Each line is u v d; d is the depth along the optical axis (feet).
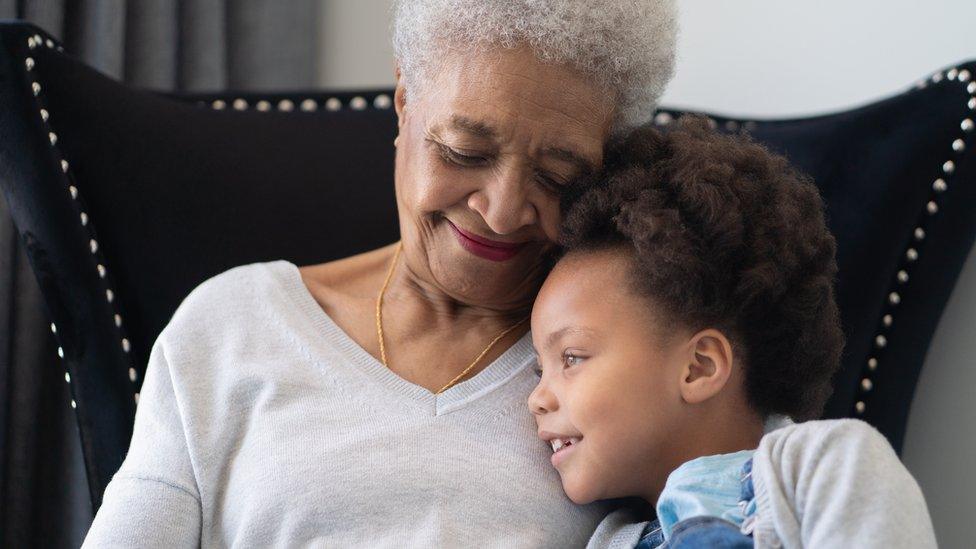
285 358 3.98
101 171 4.72
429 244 3.91
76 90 4.68
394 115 5.34
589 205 3.63
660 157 3.74
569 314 3.59
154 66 6.66
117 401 4.70
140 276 4.76
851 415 4.99
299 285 4.20
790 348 3.64
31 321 6.09
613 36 3.56
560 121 3.55
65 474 6.29
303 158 5.12
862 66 5.65
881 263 4.91
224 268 4.87
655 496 3.69
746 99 6.06
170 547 3.70
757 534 3.12
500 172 3.60
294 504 3.66
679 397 3.55
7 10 6.07
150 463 3.83
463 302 4.11
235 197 4.94
